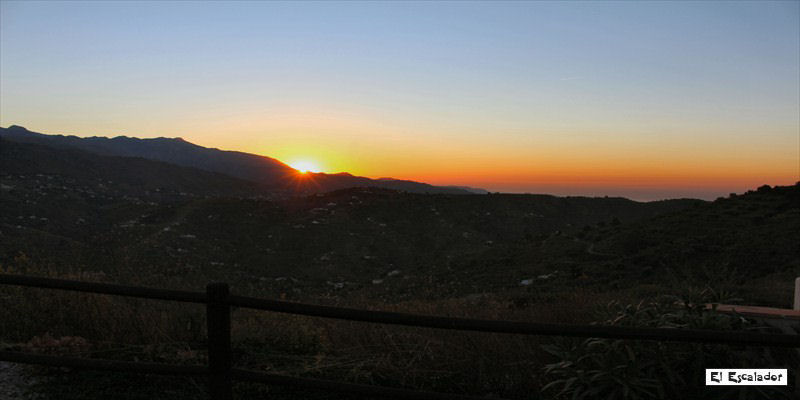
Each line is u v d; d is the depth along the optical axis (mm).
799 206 44625
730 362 4113
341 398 4297
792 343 2520
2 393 4016
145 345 5082
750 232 38219
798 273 16797
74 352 4848
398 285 50219
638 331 2672
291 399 4250
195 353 4918
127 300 6539
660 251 38344
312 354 5195
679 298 5020
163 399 4055
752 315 4566
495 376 4719
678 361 4152
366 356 5035
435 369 4793
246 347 5312
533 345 5125
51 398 3998
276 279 65312
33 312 5660
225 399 3191
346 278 81500
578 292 12039
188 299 3168
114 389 4180
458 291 33719
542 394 4438
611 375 4020
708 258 32406
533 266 50094
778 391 4020
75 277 6898
